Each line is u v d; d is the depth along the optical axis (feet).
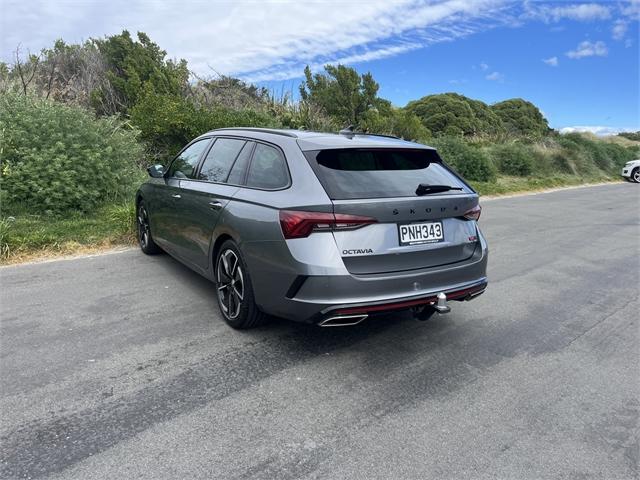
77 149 25.04
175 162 18.40
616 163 93.25
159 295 16.03
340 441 8.82
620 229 32.73
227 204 13.32
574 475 8.13
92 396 9.98
